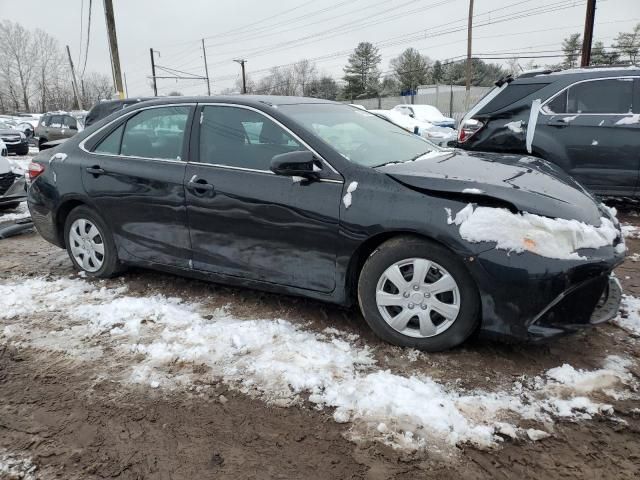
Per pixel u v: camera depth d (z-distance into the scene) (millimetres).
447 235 2904
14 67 85500
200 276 3957
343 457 2342
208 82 57562
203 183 3707
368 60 66750
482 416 2557
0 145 8812
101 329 3619
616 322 3486
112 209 4246
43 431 2586
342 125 3854
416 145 4105
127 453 2416
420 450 2361
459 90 40875
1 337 3557
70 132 19234
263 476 2252
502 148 6621
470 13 32281
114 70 22531
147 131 4148
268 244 3516
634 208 6984
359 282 3246
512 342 2951
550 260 2770
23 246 5887
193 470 2301
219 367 3070
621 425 2479
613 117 6023
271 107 3676
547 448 2352
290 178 3402
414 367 3000
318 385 2848
